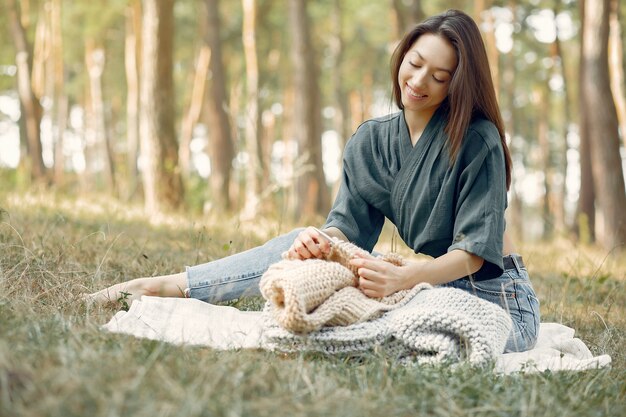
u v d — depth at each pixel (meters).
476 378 2.65
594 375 2.92
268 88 26.58
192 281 3.54
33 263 3.82
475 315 3.03
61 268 3.90
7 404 1.96
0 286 3.27
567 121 24.33
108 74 29.20
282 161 32.06
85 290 3.59
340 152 24.16
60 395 2.03
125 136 37.19
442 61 3.26
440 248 3.44
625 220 12.73
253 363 2.62
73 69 31.73
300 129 15.43
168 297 3.52
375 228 3.65
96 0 21.88
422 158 3.39
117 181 14.26
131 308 3.27
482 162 3.27
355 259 3.16
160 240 6.05
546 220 7.30
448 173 3.32
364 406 2.30
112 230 6.41
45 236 4.90
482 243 3.20
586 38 12.98
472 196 3.27
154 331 3.02
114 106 33.22
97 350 2.50
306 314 2.94
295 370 2.57
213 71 17.58
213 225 7.71
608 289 5.54
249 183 17.48
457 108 3.26
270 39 24.33
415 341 2.96
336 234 3.57
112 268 4.30
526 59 26.88
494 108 3.35
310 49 15.58
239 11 23.91
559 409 2.46
